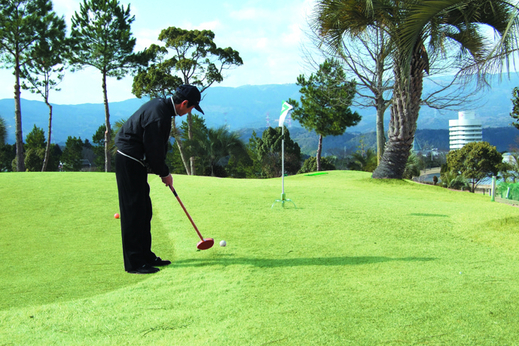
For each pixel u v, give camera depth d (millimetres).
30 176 10250
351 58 14781
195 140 29562
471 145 41969
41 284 2785
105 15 23922
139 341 1896
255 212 5664
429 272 2902
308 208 6039
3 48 22047
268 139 40094
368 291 2492
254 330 1968
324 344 1813
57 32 22250
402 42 8727
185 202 6594
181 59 31016
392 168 11672
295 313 2162
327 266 3072
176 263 3254
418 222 4934
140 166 3127
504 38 4887
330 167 37938
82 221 5234
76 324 2082
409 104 11234
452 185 31047
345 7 10070
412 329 1951
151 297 2451
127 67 26266
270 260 3264
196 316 2158
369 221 4984
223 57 32375
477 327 1966
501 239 3943
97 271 3109
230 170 43688
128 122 3164
